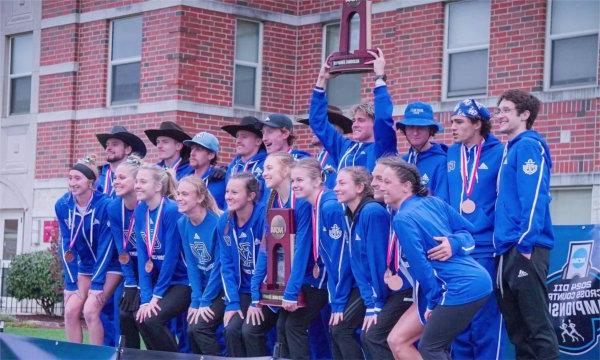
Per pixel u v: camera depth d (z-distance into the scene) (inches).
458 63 613.3
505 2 584.4
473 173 313.1
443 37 617.3
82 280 404.5
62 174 748.0
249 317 331.3
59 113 751.7
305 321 324.2
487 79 594.2
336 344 314.3
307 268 324.2
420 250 271.3
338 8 691.4
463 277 271.6
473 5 607.2
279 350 278.4
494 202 311.3
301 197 315.0
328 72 360.2
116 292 397.4
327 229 309.9
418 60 626.2
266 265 329.4
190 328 352.2
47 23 764.6
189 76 674.2
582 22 557.9
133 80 711.1
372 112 349.7
